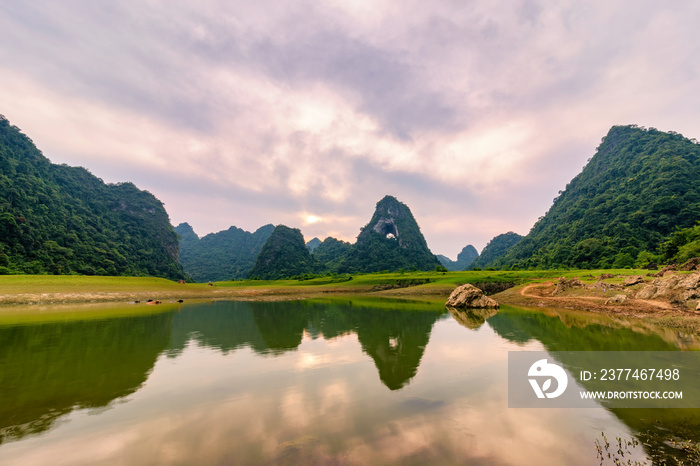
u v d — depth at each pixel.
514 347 14.65
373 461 5.36
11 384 9.44
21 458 5.43
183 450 5.68
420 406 7.82
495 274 70.62
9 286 40.00
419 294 59.00
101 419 7.04
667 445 6.09
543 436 6.39
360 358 12.78
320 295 60.00
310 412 7.45
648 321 22.19
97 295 42.53
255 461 5.31
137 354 13.38
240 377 10.26
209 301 44.38
